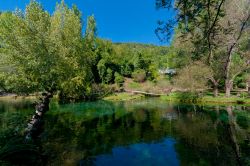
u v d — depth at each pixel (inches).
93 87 2413.9
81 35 1705.2
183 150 704.4
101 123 1115.9
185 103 1877.5
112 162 616.1
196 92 1984.5
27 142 590.6
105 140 816.3
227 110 1419.8
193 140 804.0
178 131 936.3
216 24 322.7
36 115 884.0
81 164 595.2
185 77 1903.3
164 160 629.6
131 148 727.1
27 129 700.7
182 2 297.3
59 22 1453.0
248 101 1695.4
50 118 1229.1
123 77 3390.7
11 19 1258.0
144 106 1775.3
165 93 2645.2
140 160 631.2
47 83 1218.6
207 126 1003.3
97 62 3011.8
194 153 673.6
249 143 744.3
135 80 3312.0
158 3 305.6
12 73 1140.5
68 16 1524.4
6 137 569.6
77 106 1776.6
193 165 585.3
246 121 1077.1
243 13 898.7
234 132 886.4
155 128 1001.5
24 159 541.6
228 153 661.3
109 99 2394.2
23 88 1156.5
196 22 317.1
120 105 1866.4
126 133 916.6
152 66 3371.1
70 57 1393.9
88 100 2299.5
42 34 1137.4
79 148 719.7
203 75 1825.8
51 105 1831.9
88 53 1807.3
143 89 2854.3
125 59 3565.5
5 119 917.2
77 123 1106.1
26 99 2249.0
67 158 633.0
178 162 611.5
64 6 1541.6
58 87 1327.5
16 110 1397.6
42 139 807.1
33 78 1168.8
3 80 1143.6
